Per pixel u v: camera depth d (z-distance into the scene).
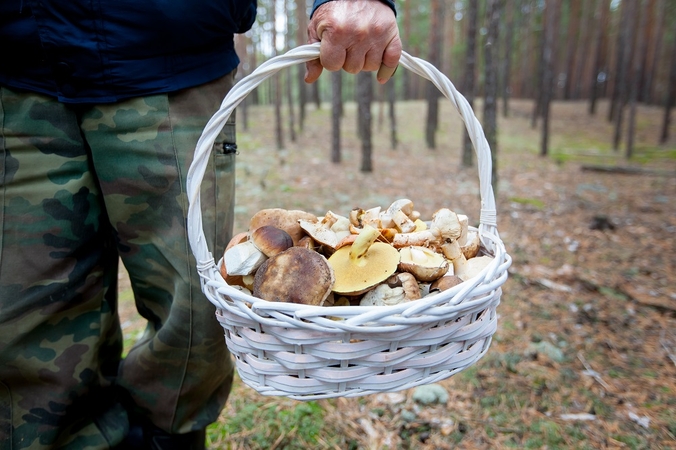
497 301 0.45
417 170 3.30
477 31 3.31
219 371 0.61
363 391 0.41
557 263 1.64
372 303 0.44
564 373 0.97
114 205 0.55
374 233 0.45
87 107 0.52
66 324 0.56
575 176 3.37
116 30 0.48
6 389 0.52
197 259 0.44
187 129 0.54
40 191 0.51
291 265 0.42
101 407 0.63
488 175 0.52
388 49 0.45
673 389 0.92
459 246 0.52
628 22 4.96
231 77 0.60
